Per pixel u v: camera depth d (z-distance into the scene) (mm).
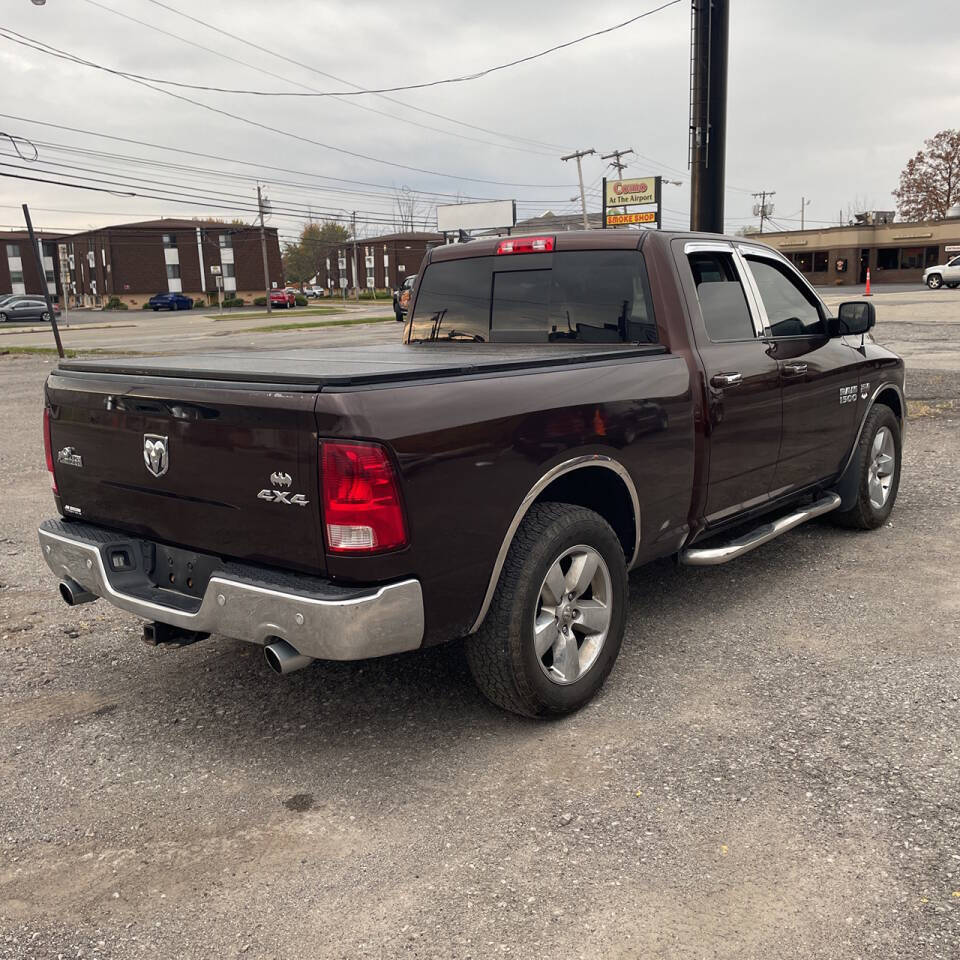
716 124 15750
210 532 3164
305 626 2822
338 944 2355
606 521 3604
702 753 3234
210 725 3605
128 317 68062
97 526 3717
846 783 3004
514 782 3100
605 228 4363
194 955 2338
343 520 2756
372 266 120375
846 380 5270
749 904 2443
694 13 15438
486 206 68125
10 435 11281
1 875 2697
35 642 4520
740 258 4668
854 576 5098
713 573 5238
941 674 3799
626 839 2748
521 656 3250
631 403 3670
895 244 60656
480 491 3057
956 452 8352
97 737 3531
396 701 3758
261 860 2727
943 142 76750
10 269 96938
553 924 2395
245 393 2926
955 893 2453
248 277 92562
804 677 3828
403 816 2926
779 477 4773
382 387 2828
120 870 2703
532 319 4512
